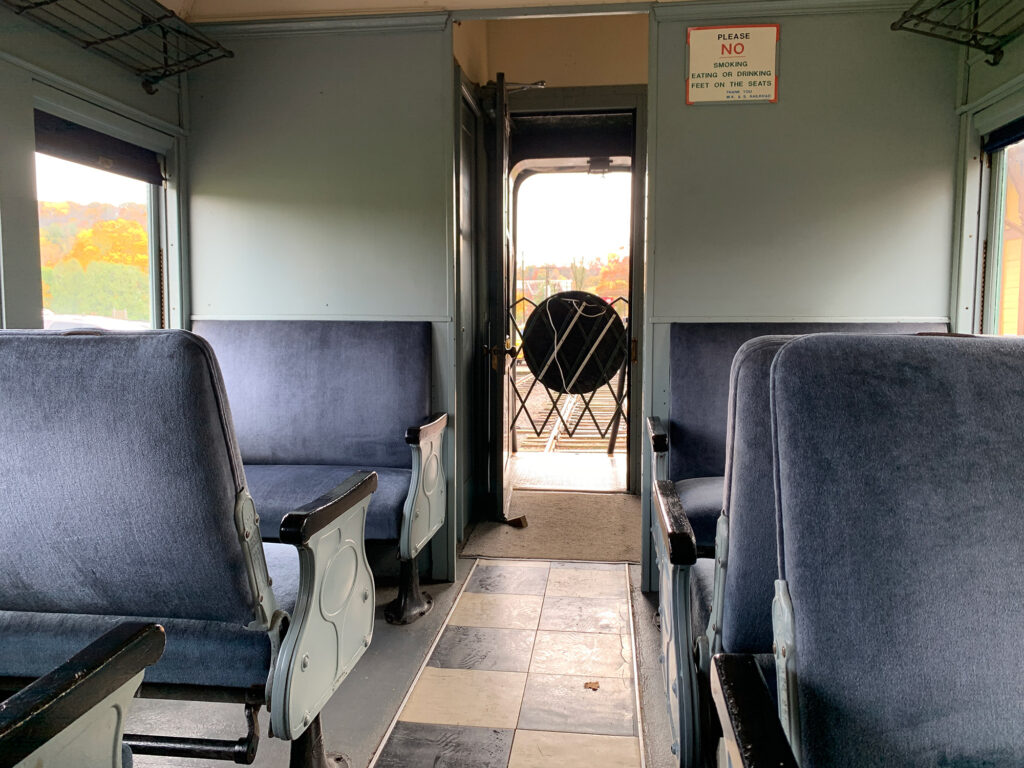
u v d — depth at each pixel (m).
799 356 0.93
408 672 2.46
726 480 1.38
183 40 3.29
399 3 3.18
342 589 1.71
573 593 3.16
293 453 3.20
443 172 3.24
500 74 3.90
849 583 0.90
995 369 0.93
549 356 5.01
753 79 3.08
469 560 3.59
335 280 3.35
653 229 3.16
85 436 1.28
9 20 2.33
